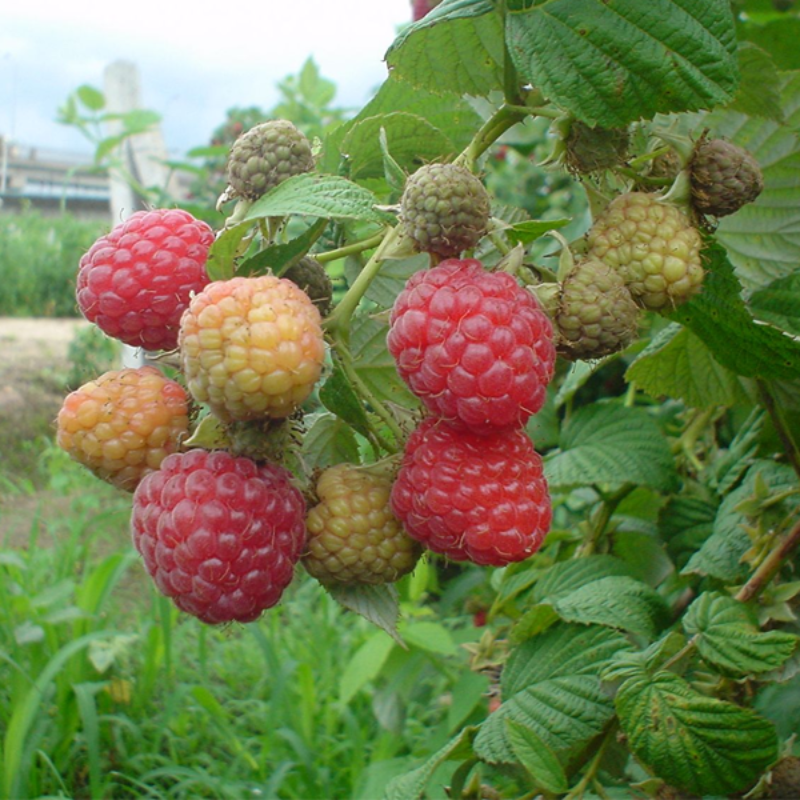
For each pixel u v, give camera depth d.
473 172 0.13
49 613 0.33
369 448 0.17
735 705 0.13
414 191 0.11
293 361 0.11
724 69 0.12
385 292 0.15
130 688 0.34
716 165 0.13
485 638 0.22
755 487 0.17
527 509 0.12
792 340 0.14
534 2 0.13
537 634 0.17
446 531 0.12
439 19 0.13
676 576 0.21
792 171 0.18
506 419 0.11
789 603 0.15
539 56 0.13
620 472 0.21
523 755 0.14
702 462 0.23
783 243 0.18
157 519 0.12
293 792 0.31
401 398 0.15
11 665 0.29
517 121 0.13
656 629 0.17
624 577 0.17
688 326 0.15
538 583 0.20
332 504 0.12
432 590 0.39
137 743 0.33
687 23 0.12
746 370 0.16
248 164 0.13
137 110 0.51
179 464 0.12
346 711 0.32
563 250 0.12
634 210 0.12
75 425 0.12
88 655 0.33
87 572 0.41
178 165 0.50
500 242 0.12
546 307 0.12
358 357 0.15
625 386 0.35
